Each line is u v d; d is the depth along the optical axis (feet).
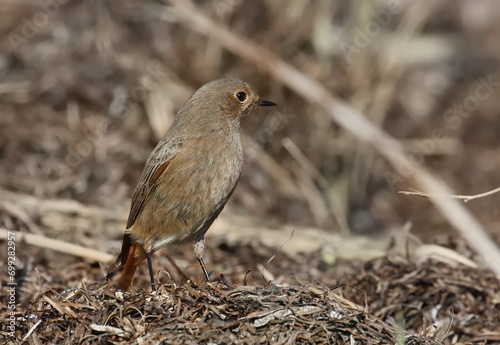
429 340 25.76
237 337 24.04
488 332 29.37
